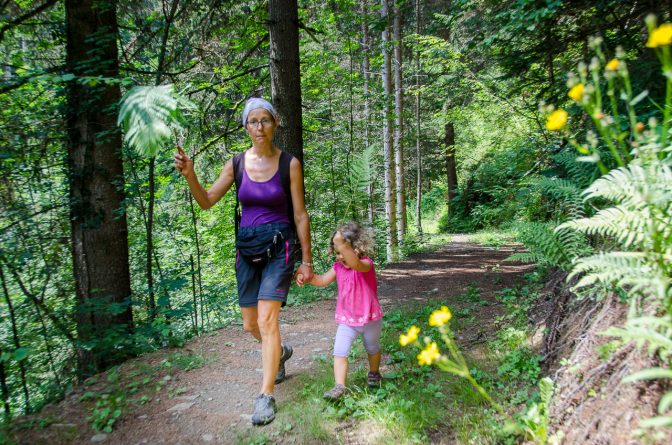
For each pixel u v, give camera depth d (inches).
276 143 271.9
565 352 113.9
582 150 67.7
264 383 119.5
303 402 124.9
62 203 228.1
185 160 113.5
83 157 224.8
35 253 218.4
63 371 210.7
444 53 468.1
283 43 268.8
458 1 254.4
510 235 535.5
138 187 235.1
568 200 130.5
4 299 211.3
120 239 233.9
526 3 171.2
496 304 202.8
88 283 227.3
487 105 510.3
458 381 126.6
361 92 451.8
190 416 122.5
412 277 317.4
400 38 498.3
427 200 1066.1
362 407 117.2
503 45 227.0
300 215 125.7
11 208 213.3
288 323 212.2
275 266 120.3
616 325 92.7
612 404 77.8
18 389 198.7
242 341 188.5
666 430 64.9
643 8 173.3
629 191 83.9
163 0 266.8
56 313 211.5
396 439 102.9
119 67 235.5
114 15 235.5
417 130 594.9
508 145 547.8
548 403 91.2
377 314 125.3
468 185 838.5
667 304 69.2
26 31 246.7
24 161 217.0
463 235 685.9
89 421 120.6
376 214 489.4
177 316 211.0
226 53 343.0
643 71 142.4
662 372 51.4
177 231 335.0
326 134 444.5
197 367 159.6
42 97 237.6
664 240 75.7
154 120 95.0
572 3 183.8
